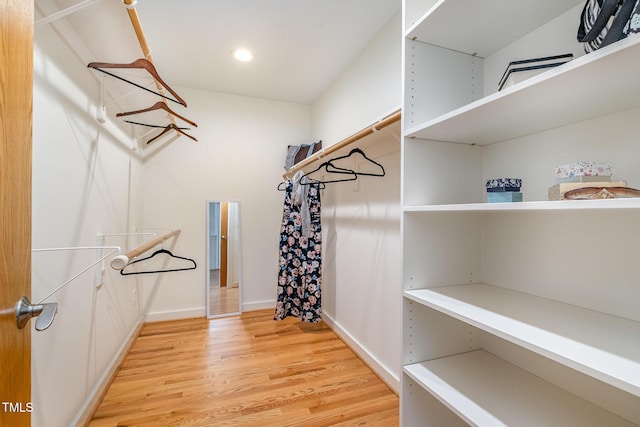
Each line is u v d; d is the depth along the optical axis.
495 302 0.94
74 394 1.38
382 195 1.93
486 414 0.80
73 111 1.38
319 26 1.92
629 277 0.77
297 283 2.72
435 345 1.11
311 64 2.42
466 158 1.16
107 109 1.84
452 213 1.14
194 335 2.50
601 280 0.83
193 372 1.92
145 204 2.80
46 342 1.15
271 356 2.14
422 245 1.09
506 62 1.10
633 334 0.69
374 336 1.99
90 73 1.56
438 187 1.11
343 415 1.54
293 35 2.02
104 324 1.79
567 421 0.78
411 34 1.03
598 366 0.55
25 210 0.61
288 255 2.74
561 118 0.86
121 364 2.00
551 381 0.95
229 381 1.82
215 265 3.04
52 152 1.20
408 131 1.04
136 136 2.53
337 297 2.57
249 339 2.43
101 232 1.73
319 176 2.95
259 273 3.20
